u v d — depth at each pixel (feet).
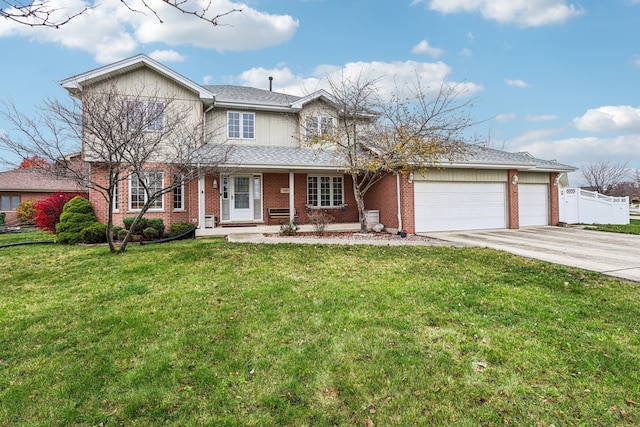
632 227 48.67
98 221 39.86
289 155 45.68
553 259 25.89
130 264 23.65
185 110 38.73
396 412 8.64
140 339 12.54
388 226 44.52
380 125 39.73
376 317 14.34
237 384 9.80
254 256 25.62
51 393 9.45
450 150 36.78
